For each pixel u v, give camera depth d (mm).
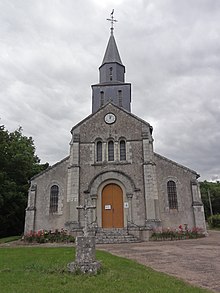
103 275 7297
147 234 19438
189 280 7535
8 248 14836
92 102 28562
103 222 21219
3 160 28438
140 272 7875
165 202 21562
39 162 38906
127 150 22688
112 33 32719
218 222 37938
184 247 14477
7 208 27703
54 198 22422
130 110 27922
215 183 72312
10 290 5887
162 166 22500
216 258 10883
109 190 21984
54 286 6207
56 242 18844
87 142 23234
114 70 30125
